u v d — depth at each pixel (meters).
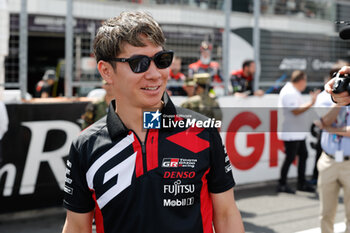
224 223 1.24
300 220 3.85
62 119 3.94
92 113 3.44
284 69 5.55
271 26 5.47
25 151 3.78
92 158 1.16
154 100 1.13
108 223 1.15
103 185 1.14
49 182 3.92
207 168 1.17
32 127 3.80
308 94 5.08
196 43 5.29
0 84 3.90
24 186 3.80
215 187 1.21
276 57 5.49
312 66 5.73
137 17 1.12
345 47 5.97
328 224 2.94
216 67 5.23
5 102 3.77
